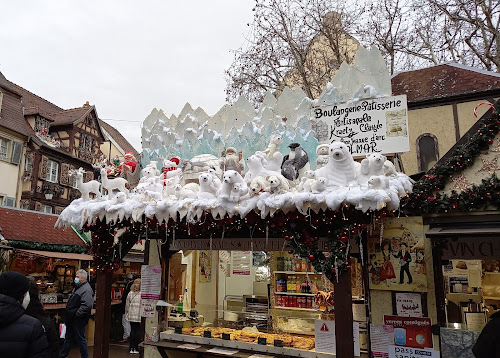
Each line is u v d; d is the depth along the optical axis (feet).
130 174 22.63
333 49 46.85
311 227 14.34
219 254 29.25
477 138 15.84
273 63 49.06
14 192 60.13
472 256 15.30
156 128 23.26
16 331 8.85
